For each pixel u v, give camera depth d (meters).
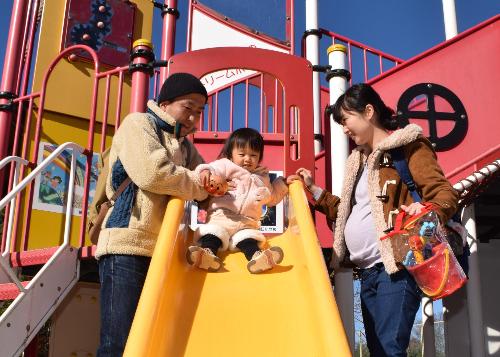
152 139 2.15
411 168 2.23
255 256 2.30
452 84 4.17
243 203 2.71
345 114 2.47
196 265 2.29
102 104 5.96
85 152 3.93
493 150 3.79
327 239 3.87
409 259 2.08
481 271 5.83
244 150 2.83
